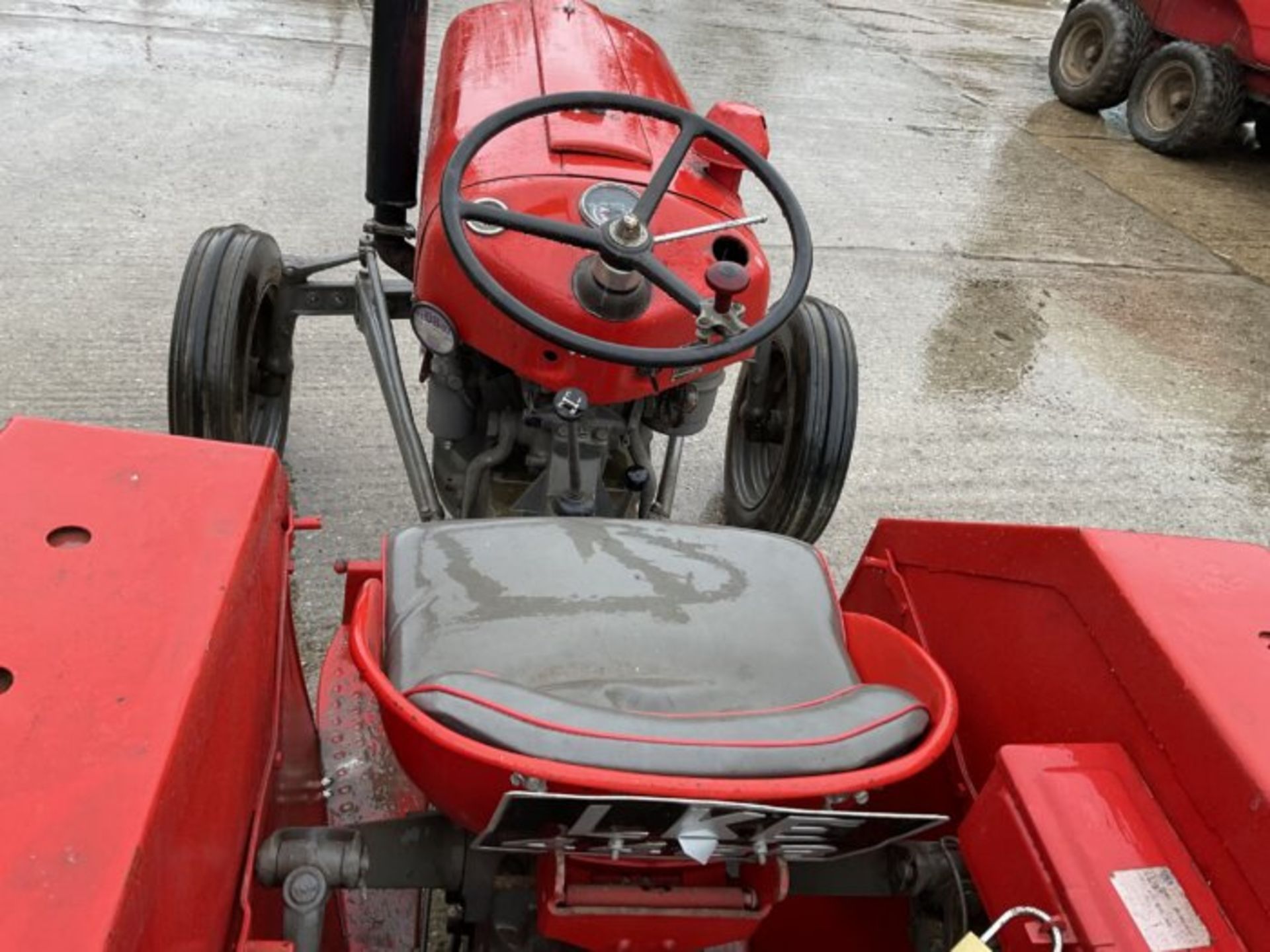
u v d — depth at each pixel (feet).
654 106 5.92
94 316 10.06
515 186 5.78
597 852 3.55
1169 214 17.42
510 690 3.43
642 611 4.43
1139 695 3.50
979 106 21.07
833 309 7.79
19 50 15.37
